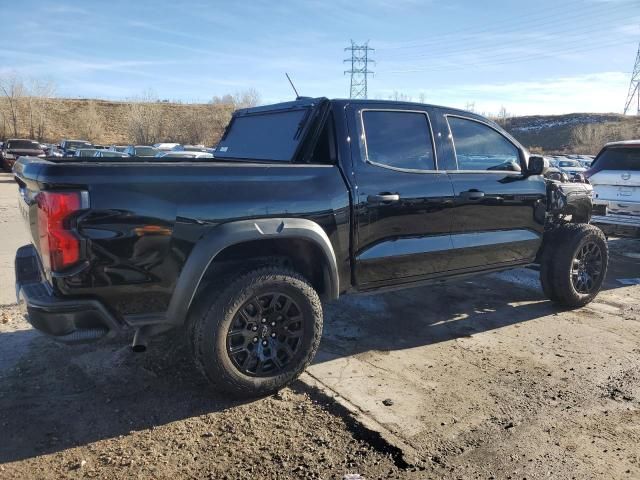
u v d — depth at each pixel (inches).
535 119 3395.7
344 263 151.1
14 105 2544.3
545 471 108.0
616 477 106.4
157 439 117.9
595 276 219.8
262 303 134.6
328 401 135.3
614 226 305.9
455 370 155.0
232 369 130.6
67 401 133.2
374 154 159.3
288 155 161.6
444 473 107.1
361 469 108.4
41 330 116.5
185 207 122.5
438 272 174.9
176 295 123.5
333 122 154.2
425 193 165.8
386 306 215.8
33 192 126.0
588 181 324.5
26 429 120.6
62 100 2938.0
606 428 124.6
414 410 131.0
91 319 117.7
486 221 184.7
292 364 139.6
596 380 149.6
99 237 113.9
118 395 136.6
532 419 128.0
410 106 170.2
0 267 267.0
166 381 144.3
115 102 3097.9
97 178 113.7
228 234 126.3
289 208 136.9
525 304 221.5
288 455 112.7
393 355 165.8
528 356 166.2
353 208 150.5
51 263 112.7
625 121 2997.0
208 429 122.1
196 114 2770.7
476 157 186.7
